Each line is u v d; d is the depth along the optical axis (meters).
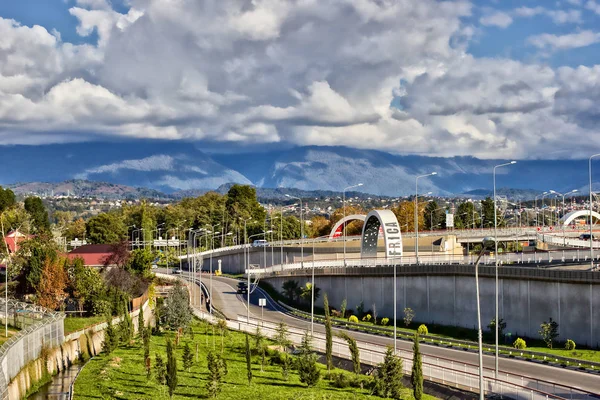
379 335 94.06
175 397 61.38
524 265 105.50
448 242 161.38
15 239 149.00
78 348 83.44
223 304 129.12
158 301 115.19
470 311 96.56
